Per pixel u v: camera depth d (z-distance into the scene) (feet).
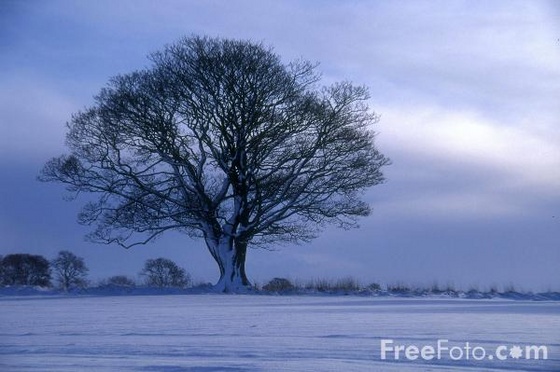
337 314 67.51
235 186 136.56
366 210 140.26
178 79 133.28
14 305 88.53
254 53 134.00
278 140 135.44
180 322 58.49
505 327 51.78
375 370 33.06
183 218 138.00
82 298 110.32
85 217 137.90
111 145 135.13
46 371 32.89
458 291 121.29
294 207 137.18
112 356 37.45
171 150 134.72
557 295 111.45
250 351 39.14
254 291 130.21
